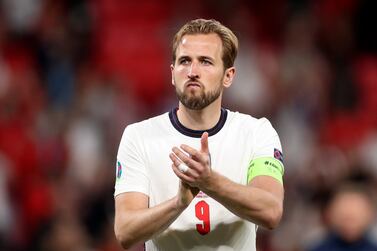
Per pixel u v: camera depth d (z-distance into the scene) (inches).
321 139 1541.6
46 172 1391.5
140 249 1023.0
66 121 1467.8
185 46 512.7
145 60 1731.1
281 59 1674.5
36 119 1496.1
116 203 526.9
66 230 1122.7
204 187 470.9
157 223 485.7
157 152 532.1
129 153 536.1
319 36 1737.2
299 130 1519.4
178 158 465.4
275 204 491.5
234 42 522.6
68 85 1584.6
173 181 527.5
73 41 1673.2
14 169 1402.6
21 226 1317.7
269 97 1576.0
